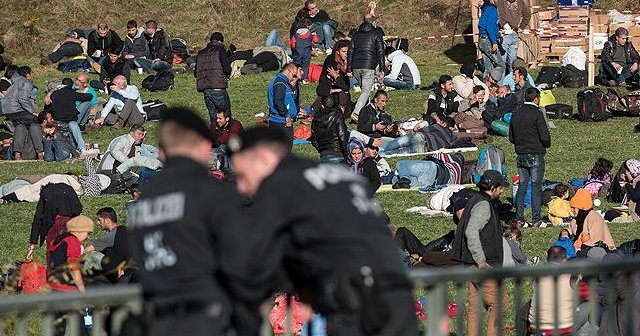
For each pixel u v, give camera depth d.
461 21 88.69
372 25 64.81
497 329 18.09
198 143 15.30
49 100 60.28
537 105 44.88
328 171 14.87
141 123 65.81
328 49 83.38
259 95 73.38
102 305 15.84
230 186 15.05
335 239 14.46
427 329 17.34
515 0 70.38
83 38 83.88
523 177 44.97
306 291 15.16
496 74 69.81
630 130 62.28
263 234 14.36
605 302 22.42
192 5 94.50
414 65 73.50
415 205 48.47
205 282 14.63
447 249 37.66
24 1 93.06
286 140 15.60
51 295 15.35
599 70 75.44
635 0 85.44
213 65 58.88
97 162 57.22
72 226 29.05
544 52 79.25
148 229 14.75
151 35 79.94
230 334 14.83
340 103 64.94
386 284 14.49
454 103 61.56
